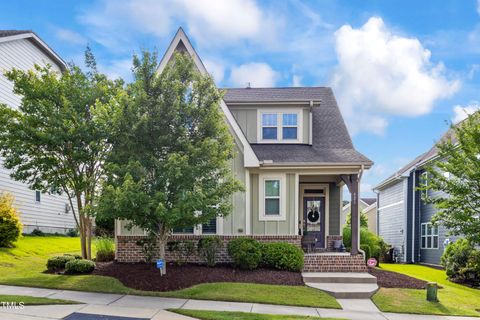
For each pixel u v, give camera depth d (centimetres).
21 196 2042
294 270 1346
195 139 1156
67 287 1043
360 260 1422
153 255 1402
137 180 1063
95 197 1187
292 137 1703
